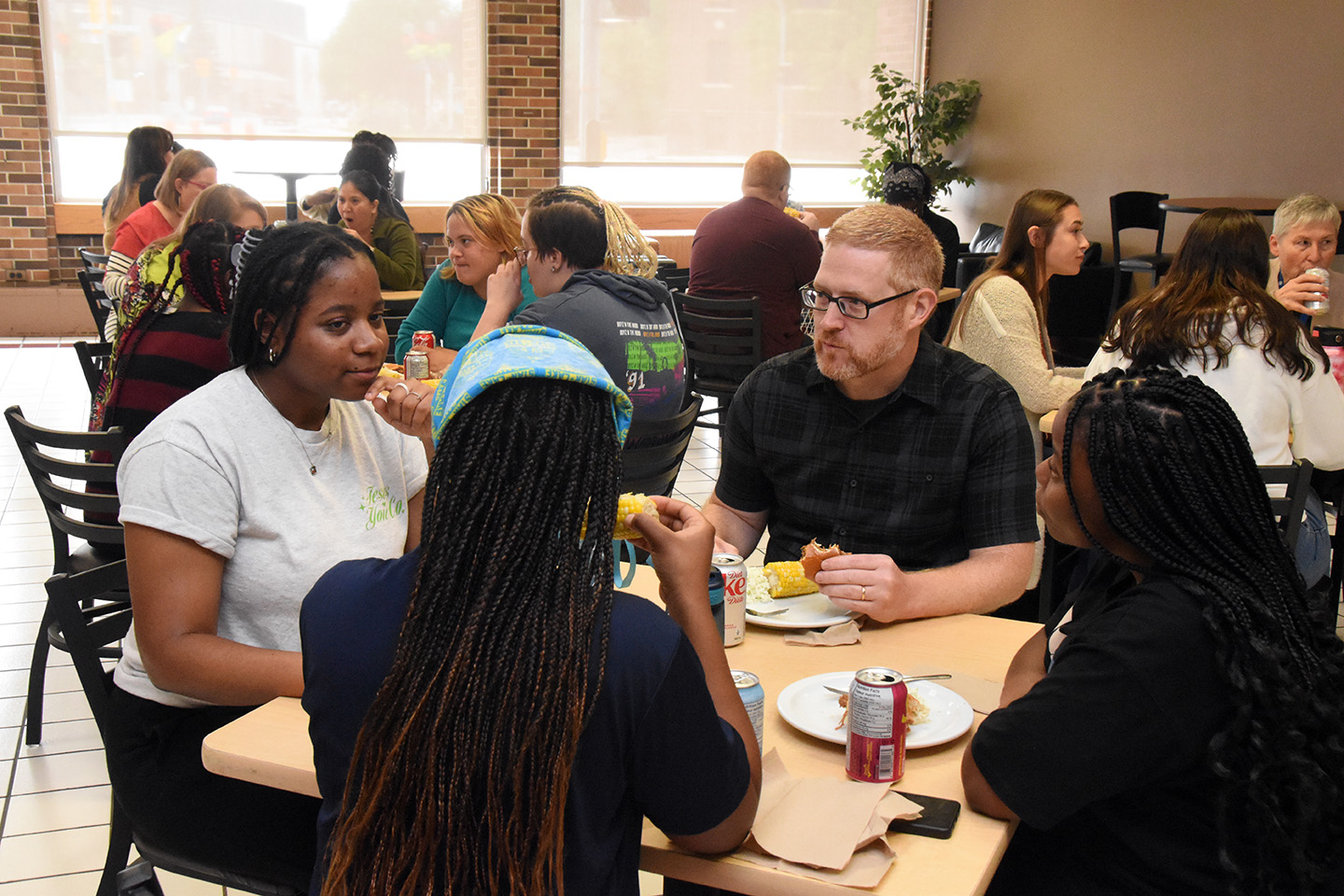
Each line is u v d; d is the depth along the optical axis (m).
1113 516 1.12
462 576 0.86
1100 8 7.30
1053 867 1.16
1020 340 3.01
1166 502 1.09
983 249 7.92
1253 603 1.04
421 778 0.83
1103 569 1.32
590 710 0.86
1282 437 2.53
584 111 8.32
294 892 1.46
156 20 7.43
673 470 2.68
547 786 0.84
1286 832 1.00
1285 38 5.99
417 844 0.83
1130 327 2.68
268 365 1.48
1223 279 2.55
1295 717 1.00
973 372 1.87
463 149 8.20
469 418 0.89
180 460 1.41
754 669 1.50
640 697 0.88
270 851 1.45
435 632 0.85
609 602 0.89
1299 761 0.99
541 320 2.59
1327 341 3.25
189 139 7.67
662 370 2.69
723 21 8.49
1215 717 1.04
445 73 8.01
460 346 3.67
